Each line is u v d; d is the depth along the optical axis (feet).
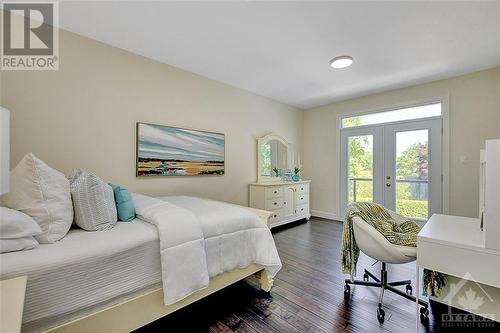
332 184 14.70
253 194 12.16
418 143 11.27
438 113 10.74
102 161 7.54
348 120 14.07
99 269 3.71
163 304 4.41
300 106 15.44
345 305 5.61
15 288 2.71
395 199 12.00
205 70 9.71
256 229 6.04
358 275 7.14
